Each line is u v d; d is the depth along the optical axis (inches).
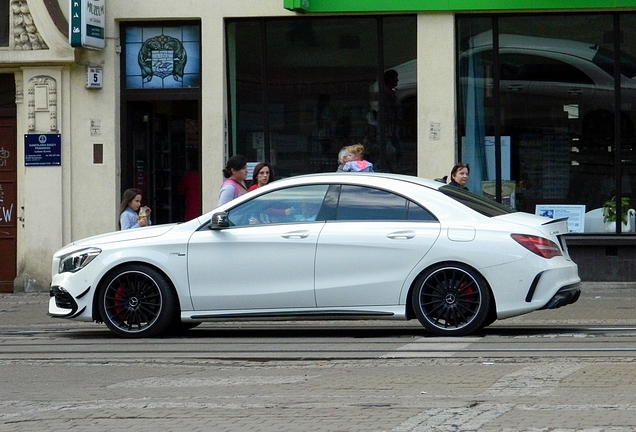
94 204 836.6
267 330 583.5
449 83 802.8
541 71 805.2
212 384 407.2
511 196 811.4
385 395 373.1
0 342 553.0
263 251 532.7
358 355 470.0
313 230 529.3
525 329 553.0
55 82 837.2
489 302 512.4
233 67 836.0
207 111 828.6
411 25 813.2
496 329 554.9
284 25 829.2
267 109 832.3
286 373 430.3
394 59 816.3
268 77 832.9
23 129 847.7
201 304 538.6
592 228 799.7
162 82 840.9
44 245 839.7
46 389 410.0
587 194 800.9
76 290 552.1
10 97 858.1
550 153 806.5
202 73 828.6
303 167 831.7
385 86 818.8
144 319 546.9
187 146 847.7
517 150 809.5
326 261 526.3
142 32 843.4
